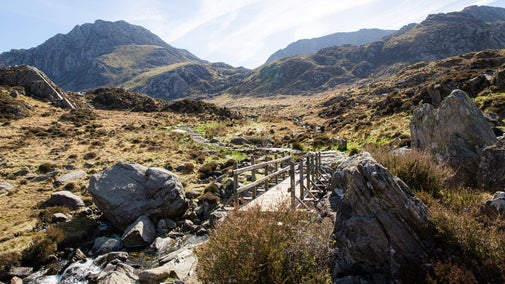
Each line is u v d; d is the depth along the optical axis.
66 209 16.25
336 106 79.19
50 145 33.22
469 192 9.26
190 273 9.86
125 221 15.10
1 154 28.11
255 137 42.19
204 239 13.70
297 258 6.40
